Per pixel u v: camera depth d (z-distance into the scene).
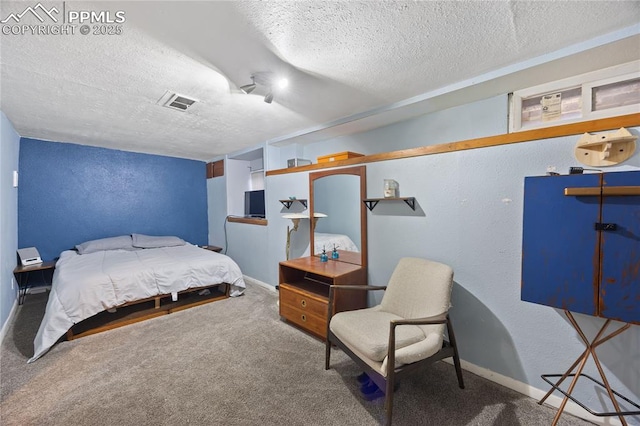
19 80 1.92
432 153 2.04
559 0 1.23
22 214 3.66
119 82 1.97
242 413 1.56
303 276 2.91
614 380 1.40
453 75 1.95
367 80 2.01
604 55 1.61
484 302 1.83
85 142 3.92
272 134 3.53
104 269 2.81
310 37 1.48
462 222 1.90
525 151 1.64
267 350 2.23
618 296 1.18
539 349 1.63
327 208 2.86
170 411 1.58
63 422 1.50
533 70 1.79
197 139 3.74
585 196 1.25
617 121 1.35
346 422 1.49
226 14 1.28
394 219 2.29
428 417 1.51
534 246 1.39
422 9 1.28
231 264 3.43
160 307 3.05
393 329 1.40
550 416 1.51
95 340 2.39
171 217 5.01
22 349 2.25
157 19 1.31
